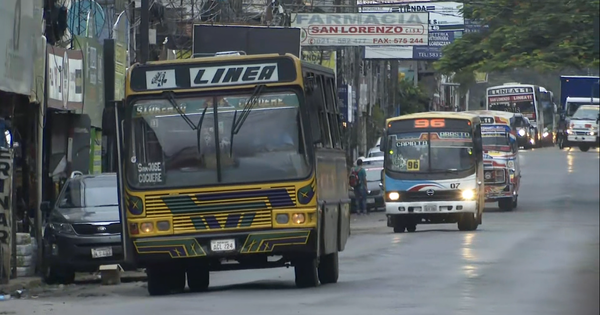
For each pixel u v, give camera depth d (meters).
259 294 47.72
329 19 134.75
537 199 139.62
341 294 46.84
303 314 39.81
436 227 107.56
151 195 48.03
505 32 99.12
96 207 62.50
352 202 131.50
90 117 79.06
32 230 66.75
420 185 97.88
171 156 48.44
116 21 87.44
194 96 48.81
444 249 72.88
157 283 50.53
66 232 60.03
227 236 47.59
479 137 102.19
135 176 48.38
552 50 93.81
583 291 46.78
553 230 91.12
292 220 47.50
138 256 48.03
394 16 135.25
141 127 48.81
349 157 156.88
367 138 194.12
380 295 46.09
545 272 55.53
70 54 74.06
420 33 135.00
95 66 80.50
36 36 64.50
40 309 44.28
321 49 143.62
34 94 63.94
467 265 60.19
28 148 67.25
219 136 48.31
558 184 159.50
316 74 52.41
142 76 49.00
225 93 48.72
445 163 98.56
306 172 47.81
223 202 47.75
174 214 47.94
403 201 98.12
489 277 53.41
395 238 87.00
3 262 55.22
